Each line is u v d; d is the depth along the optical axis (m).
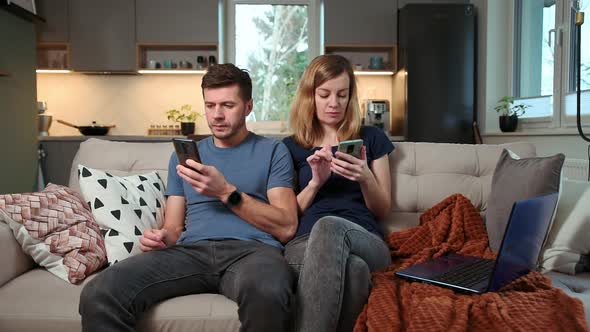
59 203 1.57
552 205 1.31
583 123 2.97
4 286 1.40
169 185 1.68
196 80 4.76
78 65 4.39
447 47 4.16
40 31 4.35
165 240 1.46
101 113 4.76
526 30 3.81
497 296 1.14
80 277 1.42
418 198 1.85
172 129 4.70
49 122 4.45
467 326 1.05
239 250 1.44
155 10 4.39
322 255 1.28
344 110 1.78
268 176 1.63
